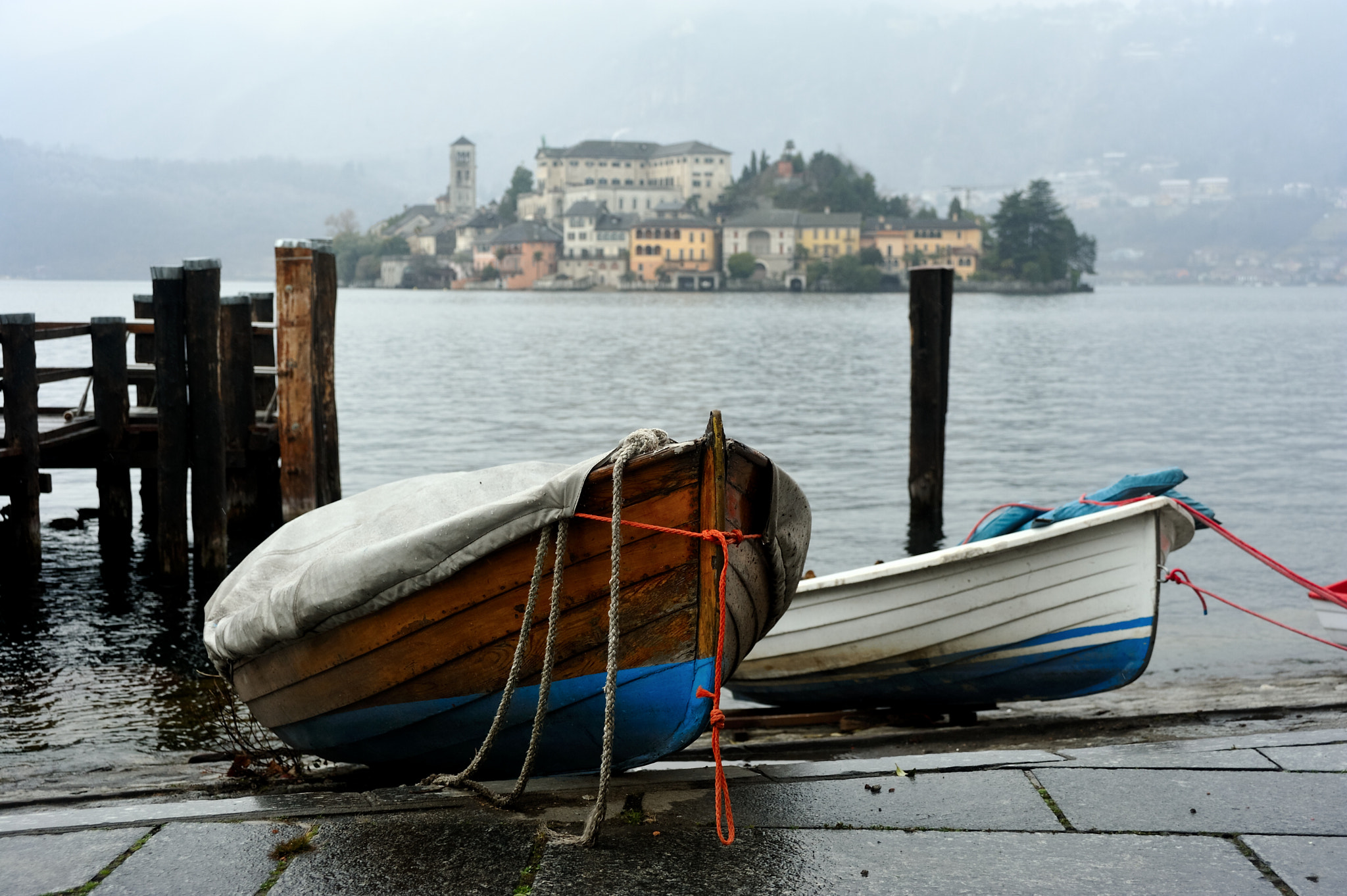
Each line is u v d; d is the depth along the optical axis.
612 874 3.64
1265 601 11.16
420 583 4.36
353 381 36.44
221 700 7.79
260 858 3.80
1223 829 4.00
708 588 4.18
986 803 4.30
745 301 146.25
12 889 3.57
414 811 4.30
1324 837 3.92
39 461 11.59
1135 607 6.67
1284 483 18.89
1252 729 6.11
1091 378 40.56
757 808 4.30
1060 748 5.75
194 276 10.95
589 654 4.32
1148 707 7.34
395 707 4.74
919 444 15.39
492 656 4.43
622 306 128.75
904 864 3.72
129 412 13.27
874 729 7.25
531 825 4.12
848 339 64.88
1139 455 22.03
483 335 67.75
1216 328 86.44
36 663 8.82
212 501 11.28
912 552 13.77
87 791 5.69
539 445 22.47
